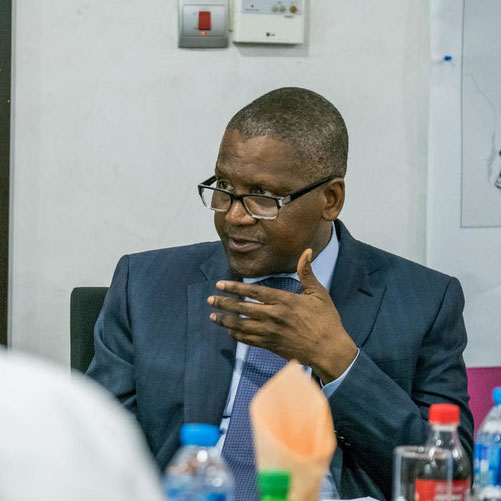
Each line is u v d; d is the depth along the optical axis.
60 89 7.49
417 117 8.00
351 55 7.91
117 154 7.60
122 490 1.67
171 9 7.60
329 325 5.31
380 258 6.38
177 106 7.67
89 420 1.70
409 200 8.01
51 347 7.55
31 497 1.58
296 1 7.67
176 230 7.72
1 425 1.61
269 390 3.11
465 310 8.08
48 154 7.50
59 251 7.55
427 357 6.04
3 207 7.36
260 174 5.53
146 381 5.84
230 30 7.70
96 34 7.52
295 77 7.82
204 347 5.85
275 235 5.59
